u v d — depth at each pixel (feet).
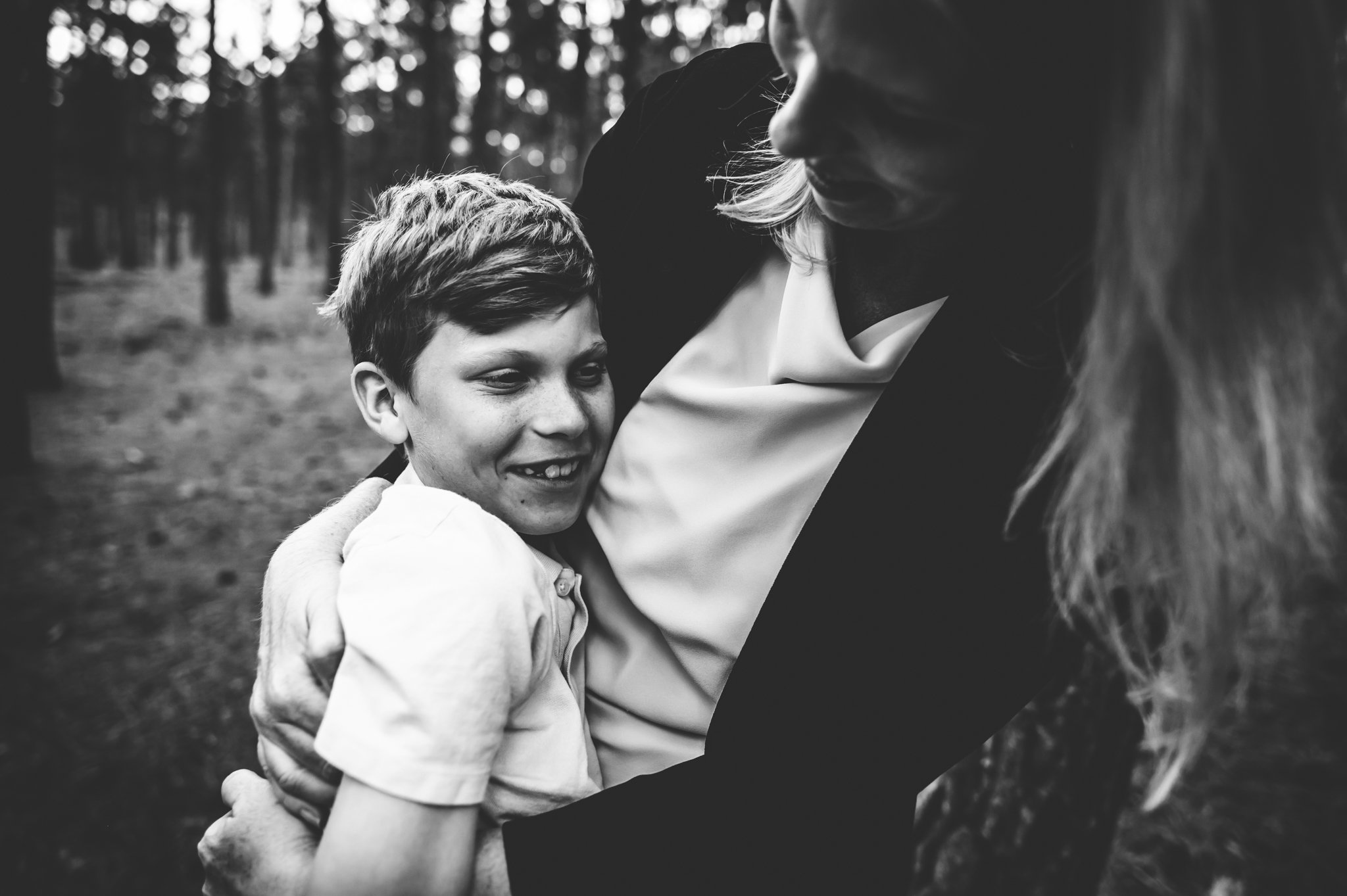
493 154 48.62
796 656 2.97
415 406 3.43
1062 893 5.47
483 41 46.44
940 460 2.87
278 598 3.36
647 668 3.49
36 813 11.03
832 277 3.24
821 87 2.16
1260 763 10.86
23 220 24.84
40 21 31.73
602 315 3.89
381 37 75.72
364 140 105.60
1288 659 12.62
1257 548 2.14
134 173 91.97
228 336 57.77
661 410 3.51
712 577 3.21
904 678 2.96
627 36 34.12
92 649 14.87
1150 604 2.79
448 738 2.75
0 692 13.44
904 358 3.02
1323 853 9.41
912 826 3.21
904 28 1.98
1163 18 1.86
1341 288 1.91
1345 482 6.84
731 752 2.98
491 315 3.23
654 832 2.88
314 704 3.02
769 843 2.90
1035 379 2.78
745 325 3.50
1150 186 1.90
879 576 2.91
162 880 10.13
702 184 3.63
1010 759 5.46
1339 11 1.91
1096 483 2.26
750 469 3.22
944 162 2.23
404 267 3.35
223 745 12.40
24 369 25.16
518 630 3.02
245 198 142.00
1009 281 2.74
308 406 35.47
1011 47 2.02
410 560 3.04
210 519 21.34
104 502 22.57
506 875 2.91
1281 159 1.83
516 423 3.28
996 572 2.91
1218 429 1.95
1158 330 1.93
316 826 3.16
